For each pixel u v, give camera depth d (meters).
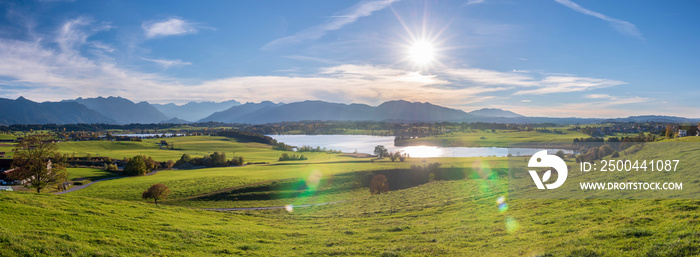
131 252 21.33
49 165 71.06
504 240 23.47
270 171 118.81
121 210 33.19
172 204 76.69
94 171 122.69
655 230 19.88
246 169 131.38
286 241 26.77
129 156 186.62
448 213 36.59
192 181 96.00
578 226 23.97
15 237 20.56
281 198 83.50
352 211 54.12
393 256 21.95
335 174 109.19
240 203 78.19
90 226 25.80
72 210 29.67
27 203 29.48
